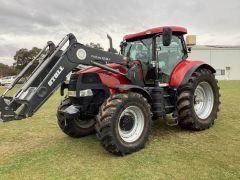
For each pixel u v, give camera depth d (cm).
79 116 581
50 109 1056
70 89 557
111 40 632
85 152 518
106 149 484
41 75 508
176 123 635
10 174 430
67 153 516
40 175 422
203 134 601
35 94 479
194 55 4416
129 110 509
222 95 1291
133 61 590
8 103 479
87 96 543
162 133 618
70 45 516
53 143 587
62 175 418
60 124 605
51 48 539
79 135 620
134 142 504
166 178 391
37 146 571
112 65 564
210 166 425
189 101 605
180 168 422
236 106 941
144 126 523
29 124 782
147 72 609
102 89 546
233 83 2445
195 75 630
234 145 520
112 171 424
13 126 763
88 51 535
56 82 501
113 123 475
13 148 565
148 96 550
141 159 467
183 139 569
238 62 4516
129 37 644
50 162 473
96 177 405
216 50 4466
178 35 660
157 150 508
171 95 619
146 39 621
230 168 416
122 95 498
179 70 627
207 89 664
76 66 523
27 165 464
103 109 485
